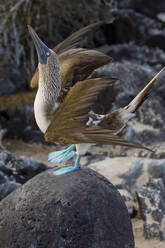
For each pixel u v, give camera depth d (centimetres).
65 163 900
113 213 518
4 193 715
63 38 1331
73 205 498
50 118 480
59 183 517
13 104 1118
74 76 522
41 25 1259
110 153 957
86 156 930
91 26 565
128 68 1096
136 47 1330
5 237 520
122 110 494
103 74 1052
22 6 1177
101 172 811
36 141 1033
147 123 1036
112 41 1422
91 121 485
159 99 1084
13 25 1166
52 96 483
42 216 502
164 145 974
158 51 1346
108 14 1322
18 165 777
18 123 1063
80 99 422
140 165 809
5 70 1233
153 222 700
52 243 496
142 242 674
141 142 995
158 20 1505
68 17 1305
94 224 500
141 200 729
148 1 1515
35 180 533
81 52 537
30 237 505
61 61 531
